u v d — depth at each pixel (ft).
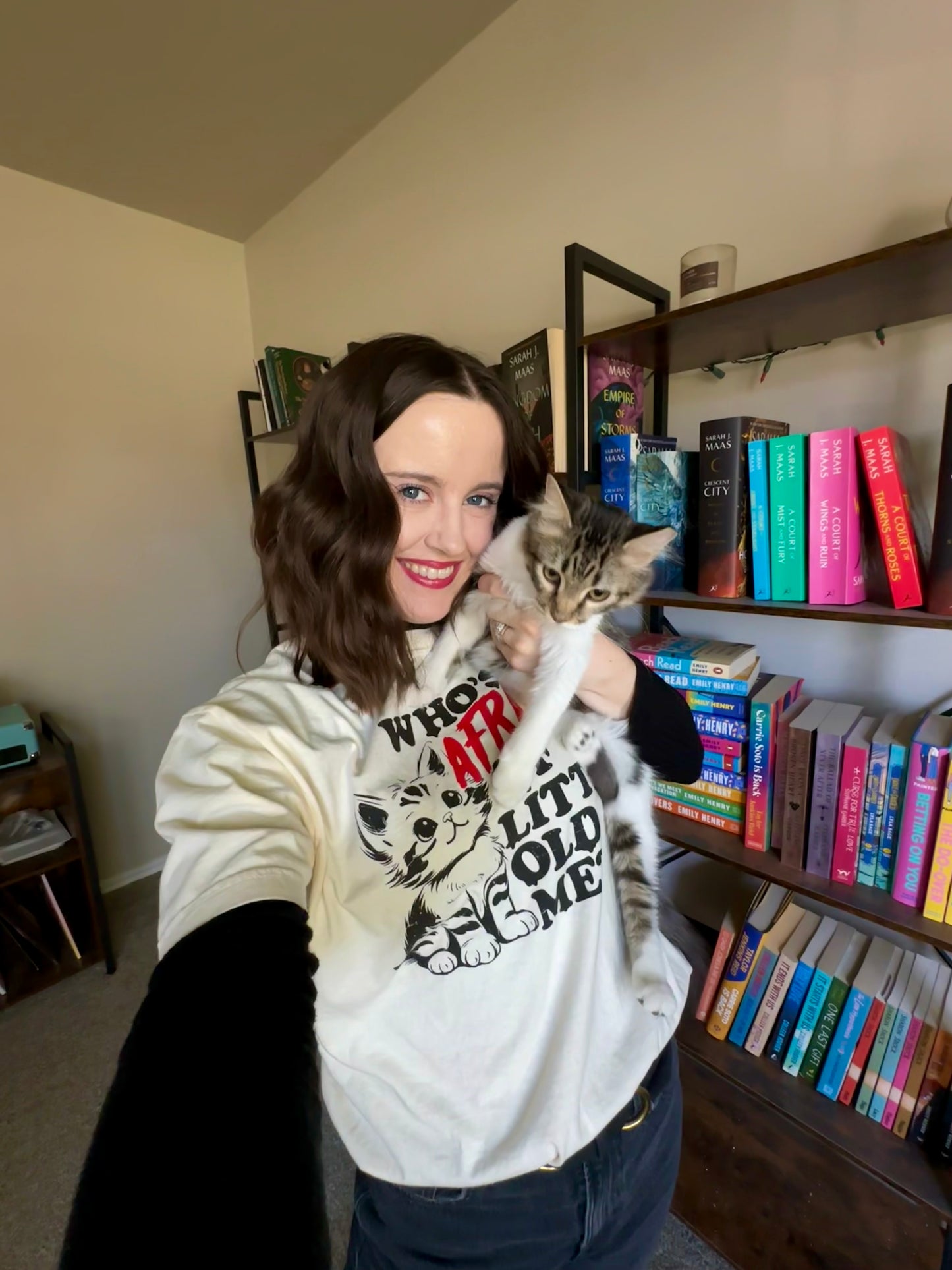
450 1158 2.04
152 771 9.16
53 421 7.80
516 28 5.20
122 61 5.69
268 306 9.18
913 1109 3.28
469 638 2.83
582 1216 2.31
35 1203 4.62
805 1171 3.56
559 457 4.03
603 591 3.17
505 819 2.26
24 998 6.57
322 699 2.18
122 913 8.18
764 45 3.80
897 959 3.64
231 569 9.72
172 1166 0.88
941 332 3.37
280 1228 0.82
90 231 7.91
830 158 3.64
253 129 6.75
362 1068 1.98
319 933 1.87
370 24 5.37
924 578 2.93
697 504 3.98
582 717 3.04
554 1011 2.24
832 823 3.26
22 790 6.84
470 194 5.90
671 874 5.20
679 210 4.39
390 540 2.16
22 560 7.73
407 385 2.12
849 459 3.02
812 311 3.24
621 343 3.84
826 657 4.13
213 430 9.34
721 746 3.77
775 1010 3.76
